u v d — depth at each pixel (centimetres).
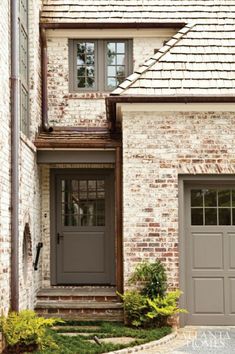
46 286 1360
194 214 1188
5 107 948
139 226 1158
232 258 1182
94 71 1408
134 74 1191
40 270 1341
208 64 1211
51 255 1373
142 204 1160
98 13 1402
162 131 1166
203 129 1166
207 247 1182
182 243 1162
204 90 1154
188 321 1171
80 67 1409
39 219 1325
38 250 1250
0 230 891
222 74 1189
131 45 1408
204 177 1167
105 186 1409
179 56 1226
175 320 1128
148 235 1156
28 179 1144
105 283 1392
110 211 1403
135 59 1399
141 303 1105
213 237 1184
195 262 1180
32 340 884
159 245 1155
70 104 1388
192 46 1253
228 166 1161
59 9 1406
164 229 1157
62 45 1400
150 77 1180
